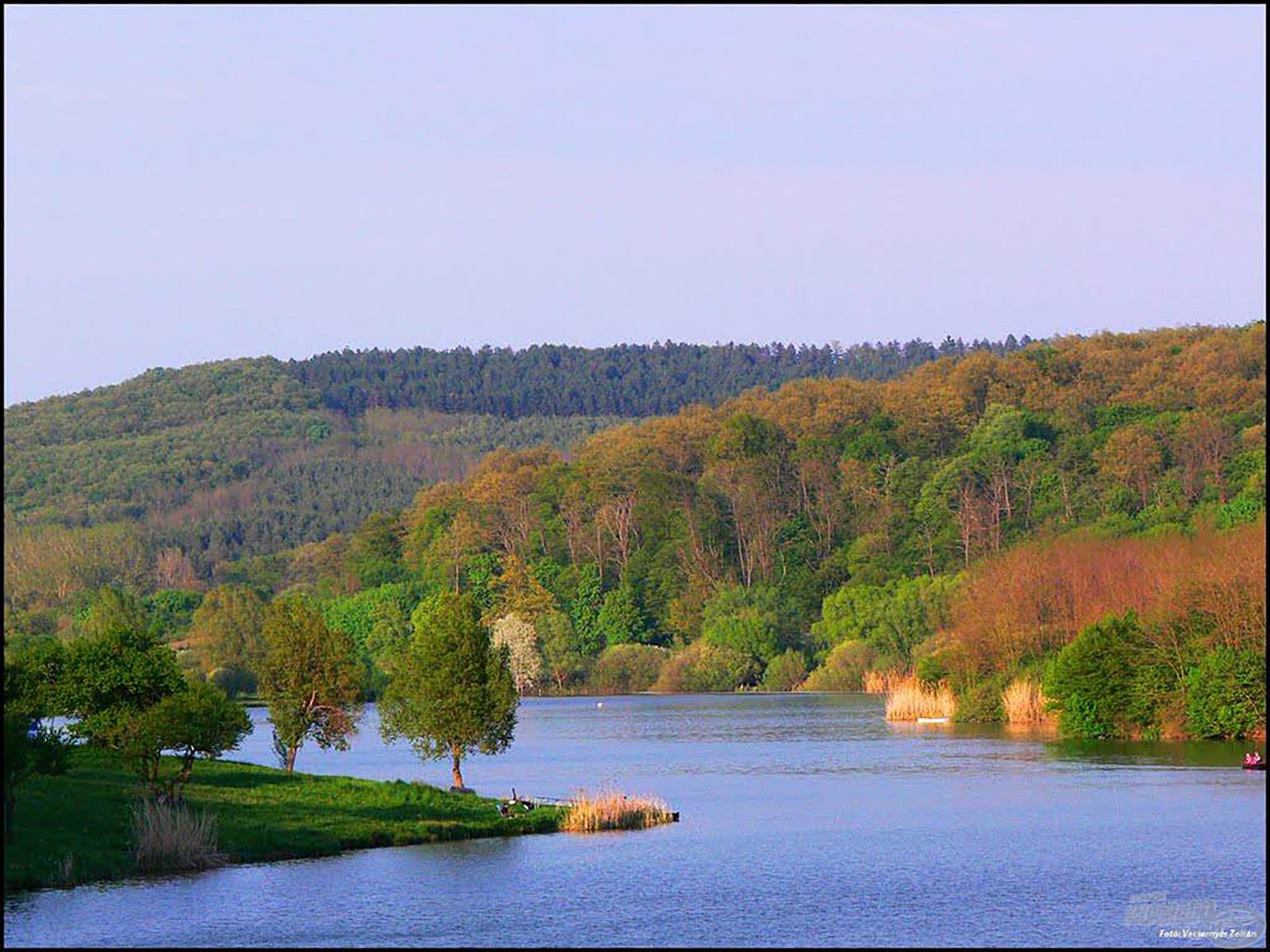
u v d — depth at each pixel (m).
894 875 193.88
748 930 166.38
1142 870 195.38
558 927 167.62
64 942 160.00
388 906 176.62
